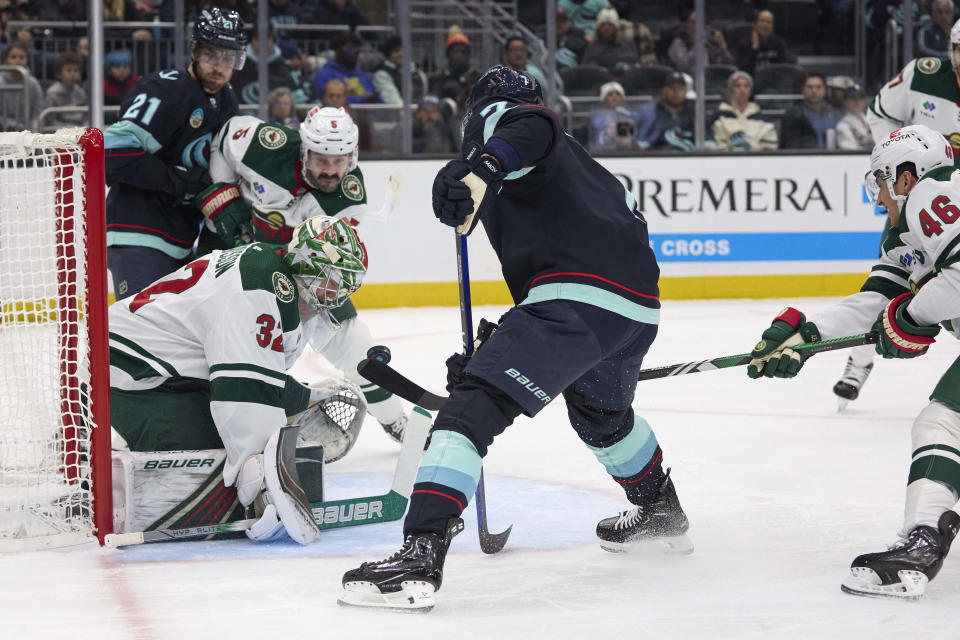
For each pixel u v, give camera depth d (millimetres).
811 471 8188
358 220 8562
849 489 7621
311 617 5008
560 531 6629
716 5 21297
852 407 10875
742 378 12531
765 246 19656
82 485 6469
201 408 6816
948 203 5309
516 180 5191
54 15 19828
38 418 6559
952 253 5289
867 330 6078
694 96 20594
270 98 19578
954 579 5602
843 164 19734
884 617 5004
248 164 8234
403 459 6895
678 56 20938
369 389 8797
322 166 8094
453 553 6172
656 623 4941
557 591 5441
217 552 6152
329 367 13492
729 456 8719
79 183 6207
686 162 19422
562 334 5148
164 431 6703
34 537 6148
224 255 6672
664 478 6004
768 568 5840
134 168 8523
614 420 5789
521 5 20578
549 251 5254
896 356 5625
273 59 19781
